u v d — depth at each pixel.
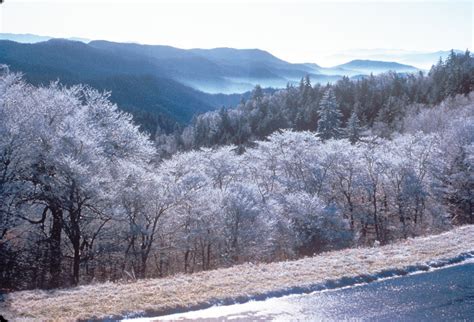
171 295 11.09
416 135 47.97
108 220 27.39
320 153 45.94
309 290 11.65
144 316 9.89
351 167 43.25
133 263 29.05
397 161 42.69
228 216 33.34
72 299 11.15
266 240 33.62
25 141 25.17
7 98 26.61
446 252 15.06
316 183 43.88
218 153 44.56
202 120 125.31
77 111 29.78
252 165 47.41
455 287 11.77
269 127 105.94
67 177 25.09
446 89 96.94
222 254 32.84
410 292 11.45
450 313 9.96
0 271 23.94
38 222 25.88
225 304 10.65
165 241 32.84
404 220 41.94
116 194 27.88
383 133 79.19
